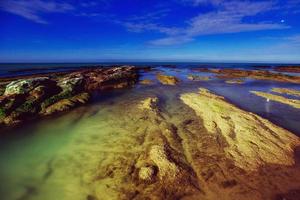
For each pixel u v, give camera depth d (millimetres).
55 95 18234
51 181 8508
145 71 58719
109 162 9625
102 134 12570
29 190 8086
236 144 11047
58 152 10680
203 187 7996
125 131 12898
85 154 10383
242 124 13461
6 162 9898
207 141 11500
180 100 20766
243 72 49906
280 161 9586
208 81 36844
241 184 8180
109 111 17016
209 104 18188
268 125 13484
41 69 66062
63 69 64688
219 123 13859
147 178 8352
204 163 9469
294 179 8477
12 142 11797
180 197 7512
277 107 18766
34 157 10297
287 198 7535
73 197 7648
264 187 8039
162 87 29703
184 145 11062
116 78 31250
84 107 18281
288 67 74000
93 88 26766
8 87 17062
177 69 70562
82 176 8727
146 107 17703
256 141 11273
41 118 15406
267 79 39906
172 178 8391
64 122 14609
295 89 28875
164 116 15656
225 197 7547
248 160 9641
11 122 14258
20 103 15656
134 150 10578
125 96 23188
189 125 13820
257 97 22875
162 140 11492
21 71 55875
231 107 17297
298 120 15391
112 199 7465
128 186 8047
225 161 9617
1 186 8312
